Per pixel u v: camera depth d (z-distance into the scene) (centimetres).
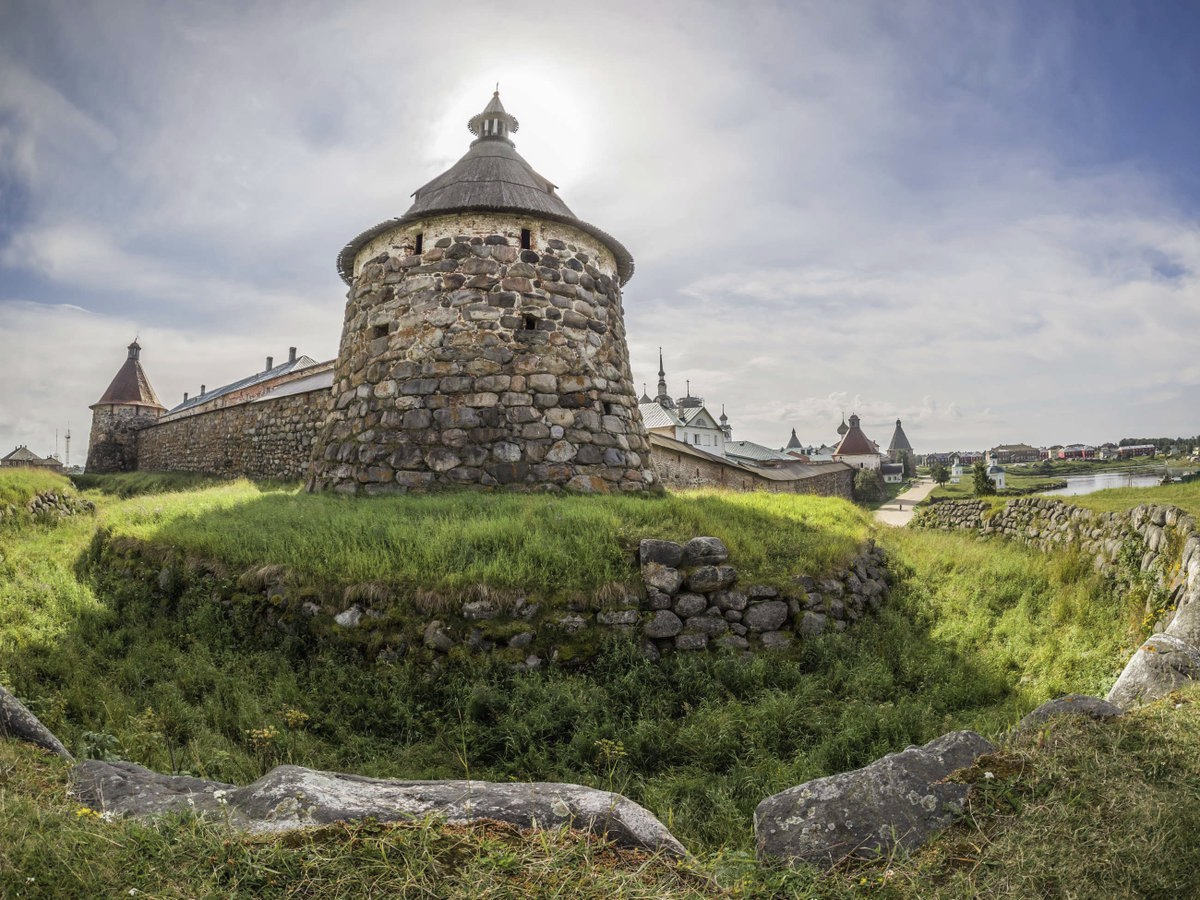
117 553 934
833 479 4794
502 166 1459
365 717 573
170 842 244
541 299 1278
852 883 248
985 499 1752
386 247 1340
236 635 707
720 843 396
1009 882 238
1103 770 290
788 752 528
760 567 769
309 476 1389
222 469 2662
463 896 219
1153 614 683
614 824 263
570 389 1262
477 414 1192
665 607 695
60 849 235
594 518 832
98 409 4328
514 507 952
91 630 721
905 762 299
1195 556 666
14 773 307
